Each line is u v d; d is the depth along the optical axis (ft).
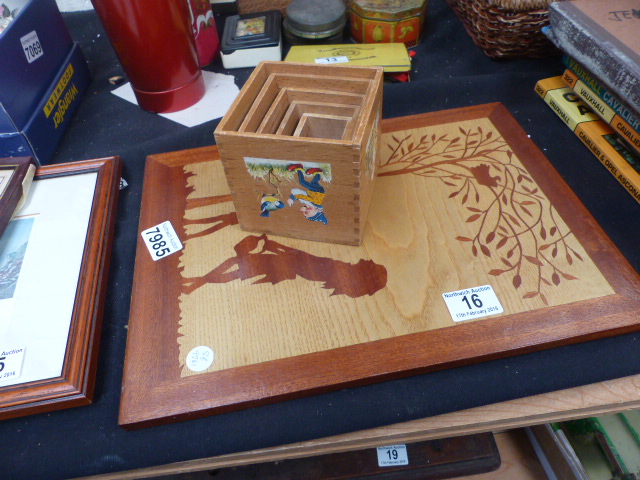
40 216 2.22
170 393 1.68
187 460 1.67
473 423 1.69
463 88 2.78
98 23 3.75
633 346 1.73
